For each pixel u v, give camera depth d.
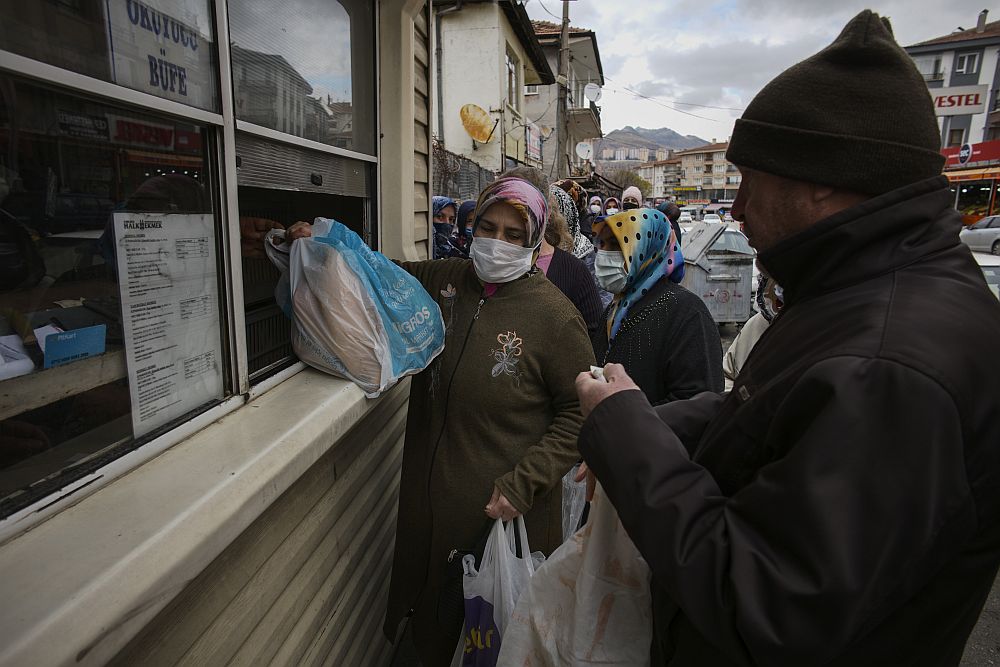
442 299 1.91
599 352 2.38
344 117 1.97
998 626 2.78
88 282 0.94
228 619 1.13
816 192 0.85
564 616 1.24
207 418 1.21
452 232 4.92
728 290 8.16
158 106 1.04
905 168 0.80
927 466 0.66
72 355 0.92
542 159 19.20
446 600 1.68
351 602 1.83
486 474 1.70
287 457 1.16
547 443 1.67
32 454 0.85
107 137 0.96
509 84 13.98
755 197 0.93
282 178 1.55
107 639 0.70
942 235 0.82
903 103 0.80
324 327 1.46
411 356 1.64
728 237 8.15
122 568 0.75
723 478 0.89
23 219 0.84
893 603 0.68
